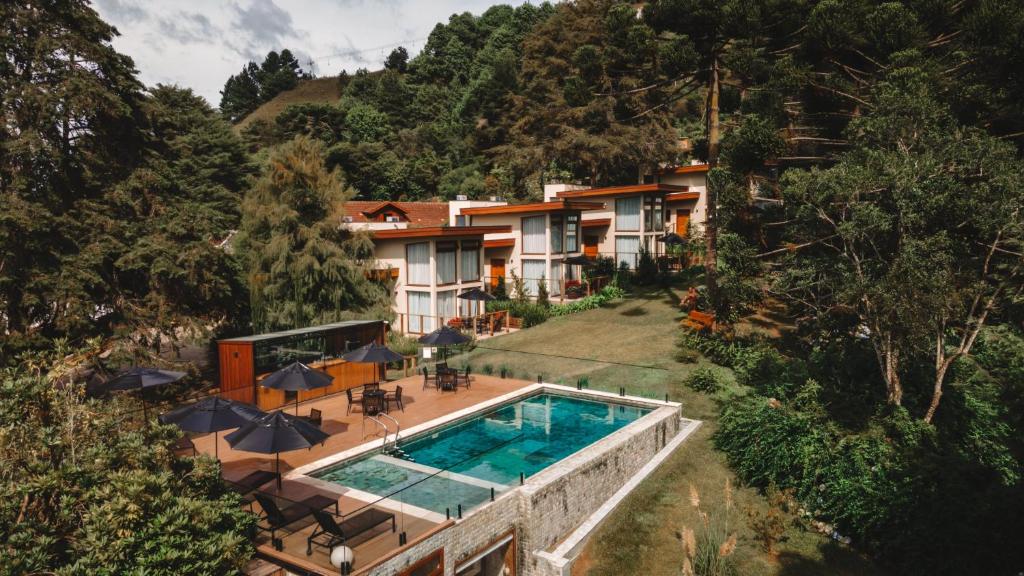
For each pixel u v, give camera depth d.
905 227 17.31
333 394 21.30
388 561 10.27
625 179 63.22
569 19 64.38
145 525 8.77
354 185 71.06
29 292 20.88
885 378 18.58
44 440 9.17
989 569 12.71
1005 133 24.75
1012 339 23.95
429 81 111.25
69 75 23.00
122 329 22.86
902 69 20.84
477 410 19.50
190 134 53.94
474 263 34.28
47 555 8.12
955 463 15.07
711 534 14.62
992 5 20.23
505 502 13.16
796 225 21.02
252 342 18.70
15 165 22.39
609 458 16.27
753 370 22.52
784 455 16.28
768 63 27.52
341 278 29.69
